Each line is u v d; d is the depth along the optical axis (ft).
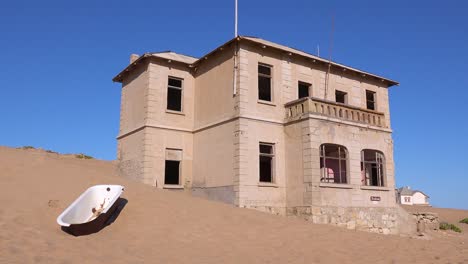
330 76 80.38
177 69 79.61
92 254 28.55
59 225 34.81
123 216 40.06
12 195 39.83
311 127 65.05
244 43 68.95
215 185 70.13
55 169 54.34
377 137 75.25
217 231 39.91
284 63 73.72
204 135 75.36
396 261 33.96
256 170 66.39
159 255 30.63
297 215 65.05
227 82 70.74
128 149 81.35
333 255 35.24
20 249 27.02
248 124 66.74
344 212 66.33
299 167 66.18
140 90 79.20
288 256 33.91
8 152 61.26
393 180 76.84
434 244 43.09
